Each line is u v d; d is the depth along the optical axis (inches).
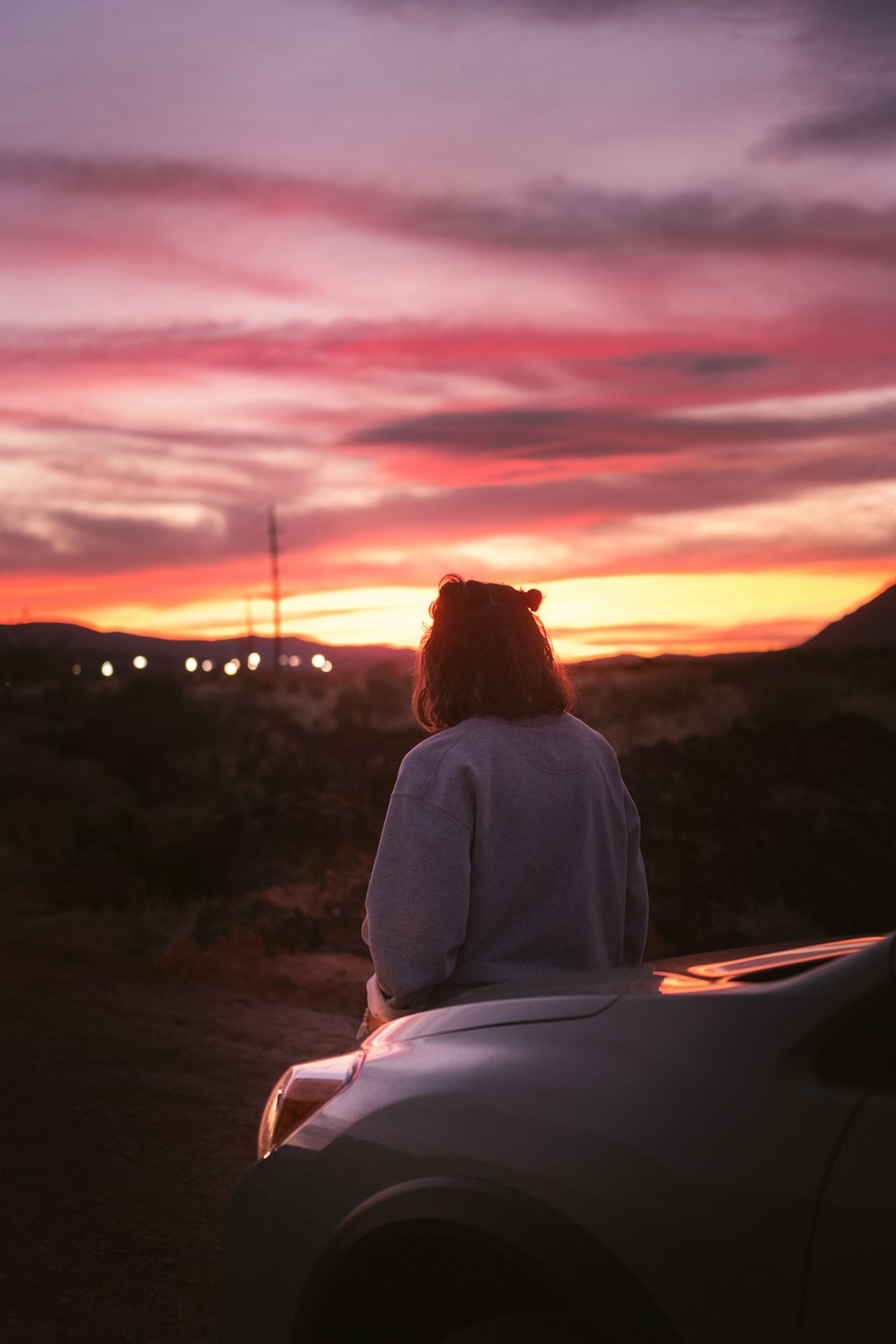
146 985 290.8
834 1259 57.5
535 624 106.0
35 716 908.0
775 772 530.9
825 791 510.9
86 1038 241.9
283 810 462.9
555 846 99.8
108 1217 158.9
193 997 281.7
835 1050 63.6
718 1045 67.8
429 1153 74.3
